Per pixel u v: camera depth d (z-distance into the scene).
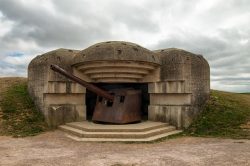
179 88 13.91
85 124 13.47
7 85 17.94
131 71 13.80
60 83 14.31
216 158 8.17
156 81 14.63
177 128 13.79
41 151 9.27
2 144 10.51
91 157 8.39
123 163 7.66
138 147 10.03
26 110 14.83
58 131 13.31
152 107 15.12
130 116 13.71
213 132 12.88
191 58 14.27
